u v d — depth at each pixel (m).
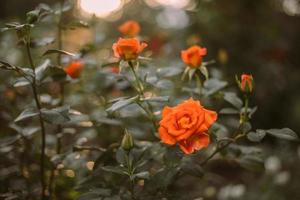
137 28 1.25
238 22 2.38
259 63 2.28
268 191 1.59
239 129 1.00
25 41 1.00
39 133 1.35
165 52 1.74
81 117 1.15
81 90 1.23
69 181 1.20
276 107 2.32
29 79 1.02
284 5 2.62
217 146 1.03
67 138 1.37
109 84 1.24
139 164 0.97
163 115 0.91
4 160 1.26
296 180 1.64
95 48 1.27
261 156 1.09
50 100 1.18
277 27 2.45
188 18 2.36
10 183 1.21
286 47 2.42
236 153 1.05
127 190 1.00
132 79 1.08
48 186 1.16
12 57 1.61
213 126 1.01
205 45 2.27
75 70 1.16
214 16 2.32
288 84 2.33
